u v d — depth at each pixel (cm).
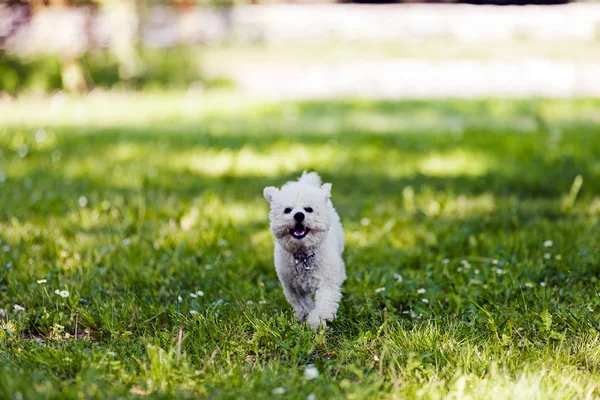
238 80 2177
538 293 495
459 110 1752
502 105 1814
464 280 543
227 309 482
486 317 459
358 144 1232
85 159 1076
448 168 1040
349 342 423
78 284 521
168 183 917
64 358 390
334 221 521
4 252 601
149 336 430
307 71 2192
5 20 2125
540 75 2180
